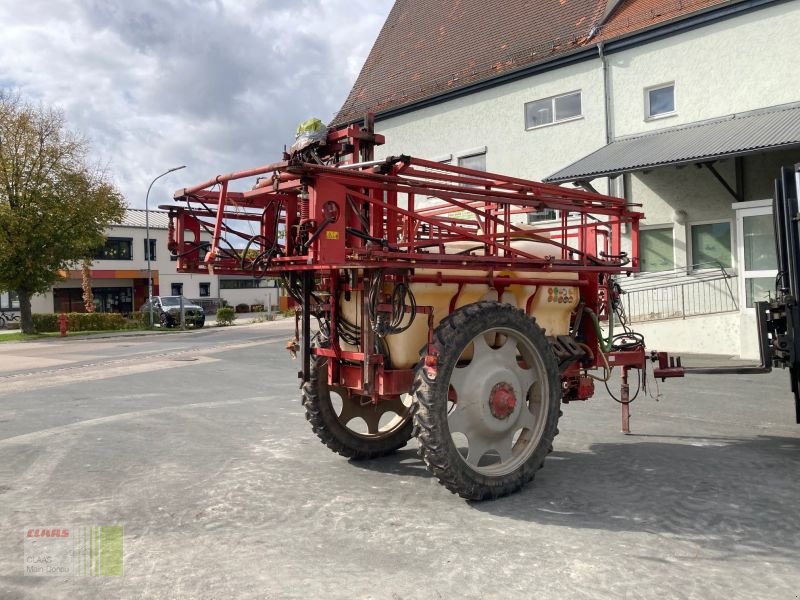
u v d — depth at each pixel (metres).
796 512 4.58
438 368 4.70
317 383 5.97
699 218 16.61
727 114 16.20
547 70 19.95
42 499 5.12
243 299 56.91
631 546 3.99
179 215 5.82
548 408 5.30
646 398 9.58
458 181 5.04
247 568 3.75
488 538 4.16
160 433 7.56
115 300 50.84
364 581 3.55
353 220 4.80
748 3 15.61
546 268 5.58
